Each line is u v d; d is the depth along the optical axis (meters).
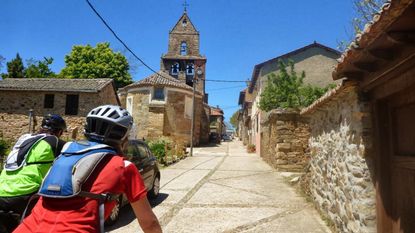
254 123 29.56
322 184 7.16
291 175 13.52
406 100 3.76
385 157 4.32
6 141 22.77
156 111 30.91
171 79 33.97
